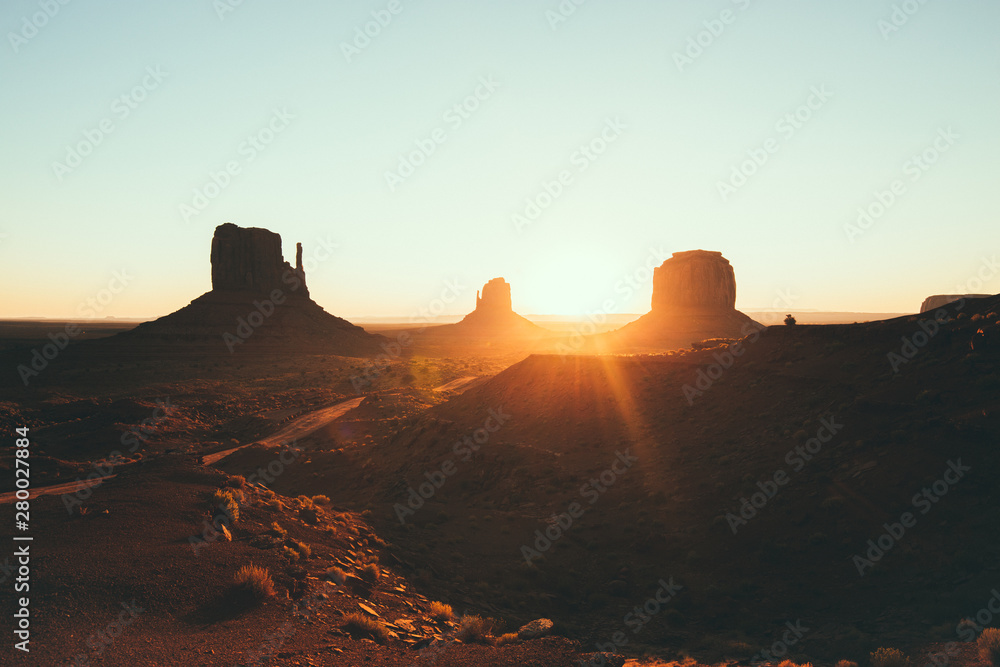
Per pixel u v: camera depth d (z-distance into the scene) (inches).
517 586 786.2
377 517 1080.8
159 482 834.8
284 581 557.9
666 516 988.6
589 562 886.4
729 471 1064.8
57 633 411.5
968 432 843.4
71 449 2551.7
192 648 412.8
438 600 655.8
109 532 618.8
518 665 447.5
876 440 944.9
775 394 1300.4
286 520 780.6
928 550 698.8
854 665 468.8
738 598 722.8
